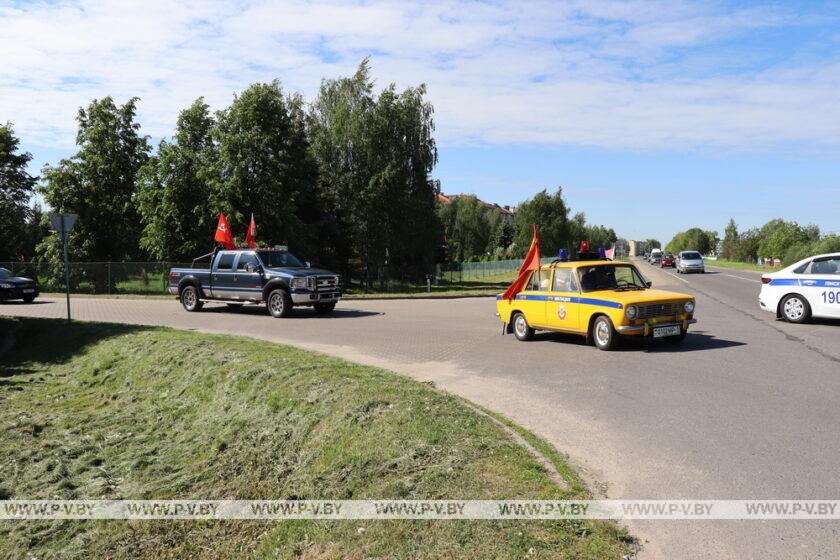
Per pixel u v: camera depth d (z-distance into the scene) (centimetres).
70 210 4172
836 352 1015
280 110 4072
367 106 4828
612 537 380
